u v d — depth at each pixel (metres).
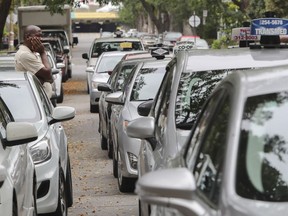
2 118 14.53
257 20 15.88
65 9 83.25
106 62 48.97
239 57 15.07
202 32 132.88
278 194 7.58
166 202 7.54
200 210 7.43
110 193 22.88
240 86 8.49
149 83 24.64
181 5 141.12
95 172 27.05
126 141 21.80
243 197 7.34
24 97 18.67
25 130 13.20
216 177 7.78
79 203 21.28
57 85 52.72
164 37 123.31
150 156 13.50
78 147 33.56
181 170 7.72
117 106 25.73
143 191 7.59
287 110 8.27
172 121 13.70
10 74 19.69
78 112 48.50
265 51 15.38
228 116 8.29
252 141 7.90
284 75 8.70
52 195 16.72
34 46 27.73
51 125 18.70
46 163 16.64
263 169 7.75
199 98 14.31
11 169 12.36
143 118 13.86
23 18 83.12
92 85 47.53
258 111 8.20
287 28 15.74
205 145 9.01
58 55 72.38
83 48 157.00
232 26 83.88
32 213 14.13
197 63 15.02
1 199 11.14
